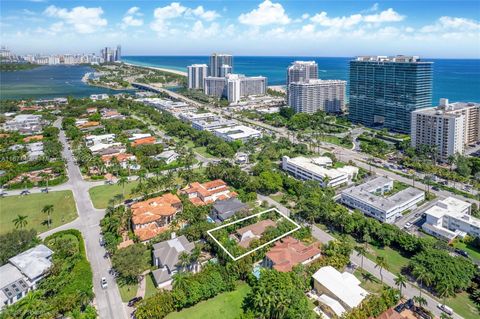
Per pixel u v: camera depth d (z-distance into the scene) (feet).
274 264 531.50
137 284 513.86
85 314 430.61
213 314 453.58
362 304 445.78
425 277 488.44
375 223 630.74
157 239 600.39
